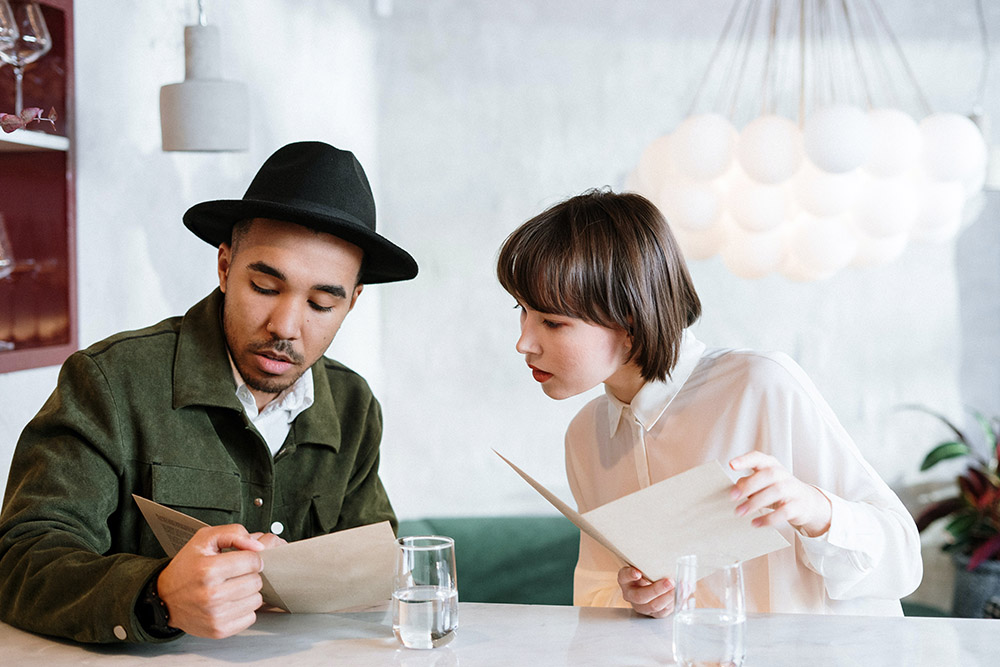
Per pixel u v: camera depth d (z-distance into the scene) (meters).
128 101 2.25
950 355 3.76
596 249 1.36
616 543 1.21
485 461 3.97
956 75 3.73
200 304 1.51
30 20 1.71
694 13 3.82
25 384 1.94
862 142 2.08
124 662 1.13
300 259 1.35
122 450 1.36
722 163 2.20
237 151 2.22
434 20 3.93
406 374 3.98
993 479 3.54
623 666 1.10
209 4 2.59
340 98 3.59
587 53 3.88
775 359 1.53
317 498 1.53
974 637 1.18
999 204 3.71
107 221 2.15
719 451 1.51
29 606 1.19
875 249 2.52
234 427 1.45
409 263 1.50
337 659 1.13
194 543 1.10
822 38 3.75
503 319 3.96
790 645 1.16
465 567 3.65
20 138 1.77
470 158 3.94
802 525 1.28
